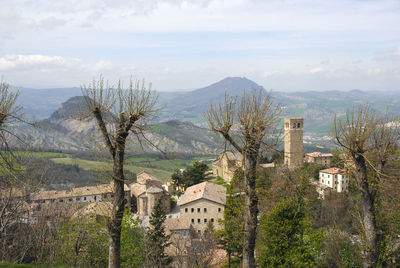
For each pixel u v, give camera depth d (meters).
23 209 28.55
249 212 24.12
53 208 32.62
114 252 20.91
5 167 19.72
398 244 32.28
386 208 29.78
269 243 34.03
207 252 40.28
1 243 24.70
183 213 71.50
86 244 28.11
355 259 33.81
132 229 29.72
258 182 25.08
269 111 23.66
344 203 74.50
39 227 28.38
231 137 24.17
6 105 18.34
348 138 25.27
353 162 26.11
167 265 40.78
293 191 50.31
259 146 23.66
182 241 51.25
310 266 33.50
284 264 32.06
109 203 21.66
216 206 71.44
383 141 25.62
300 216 34.28
